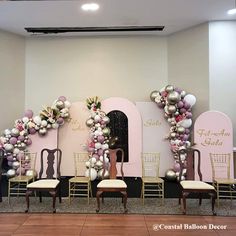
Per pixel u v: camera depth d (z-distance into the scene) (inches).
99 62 237.5
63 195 177.5
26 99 238.4
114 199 168.4
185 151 167.5
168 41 236.1
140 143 217.6
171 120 205.5
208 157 188.4
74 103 222.1
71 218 135.6
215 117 189.2
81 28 214.5
